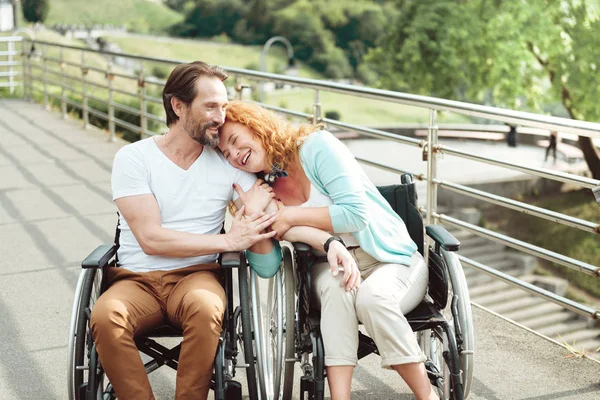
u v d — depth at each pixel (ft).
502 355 12.39
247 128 10.43
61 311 14.39
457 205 49.80
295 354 10.74
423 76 66.95
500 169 53.72
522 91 62.90
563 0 59.98
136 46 163.32
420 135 74.84
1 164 27.14
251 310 10.61
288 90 151.64
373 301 9.50
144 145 10.46
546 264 49.42
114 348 9.40
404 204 11.12
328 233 10.14
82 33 163.84
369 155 57.52
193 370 9.57
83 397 9.49
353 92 15.89
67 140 32.17
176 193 10.46
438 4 64.18
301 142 10.49
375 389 11.46
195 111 10.09
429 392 9.49
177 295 10.07
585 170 58.75
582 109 60.08
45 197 22.67
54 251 17.81
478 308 14.39
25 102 45.09
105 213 20.99
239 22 164.45
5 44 68.44
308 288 9.96
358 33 154.61
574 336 39.93
